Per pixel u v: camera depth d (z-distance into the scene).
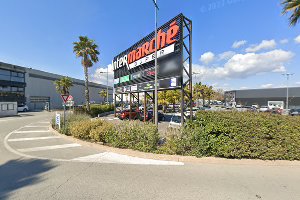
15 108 29.48
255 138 5.70
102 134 7.94
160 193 3.80
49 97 53.12
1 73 38.16
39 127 14.56
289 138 5.62
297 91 59.59
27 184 4.25
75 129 9.29
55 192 3.85
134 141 7.18
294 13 8.38
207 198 3.60
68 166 5.49
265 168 5.22
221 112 6.29
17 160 6.09
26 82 44.56
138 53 16.70
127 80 19.72
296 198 3.63
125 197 3.63
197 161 5.79
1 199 3.56
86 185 4.18
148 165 5.55
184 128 6.73
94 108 28.25
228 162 5.61
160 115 21.97
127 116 22.45
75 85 65.31
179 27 11.30
